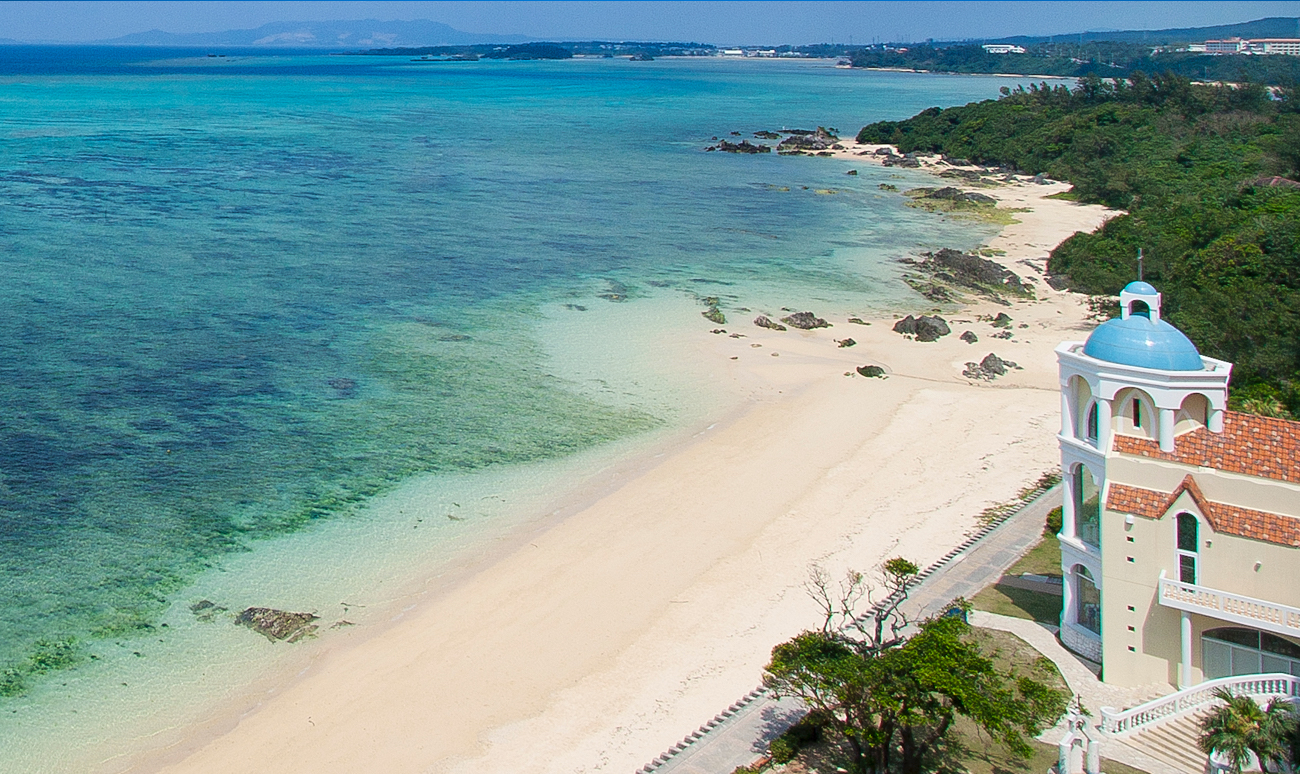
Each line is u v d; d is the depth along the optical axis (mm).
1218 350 68000
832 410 68812
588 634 43906
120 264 100188
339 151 190125
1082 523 41375
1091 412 39625
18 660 40656
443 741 37281
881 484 57906
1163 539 37188
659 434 64688
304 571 48156
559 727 38062
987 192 161625
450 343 80562
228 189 144875
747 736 37312
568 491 56875
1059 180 172000
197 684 39969
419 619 44781
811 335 85062
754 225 131000
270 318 85125
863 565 49156
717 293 97312
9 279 92938
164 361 74125
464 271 102688
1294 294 79625
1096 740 35625
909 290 100938
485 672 41219
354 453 60656
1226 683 35312
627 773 35531
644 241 119438
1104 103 199000
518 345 80625
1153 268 98375
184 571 47656
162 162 168625
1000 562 49000
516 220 129625
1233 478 36062
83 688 39344
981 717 32281
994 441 63750
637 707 39156
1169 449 37344
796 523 53438
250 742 36938
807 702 35875
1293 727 32219
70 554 48406
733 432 65062
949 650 34375
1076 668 40188
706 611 45531
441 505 54906
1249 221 102125
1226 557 36062
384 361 76062
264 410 66312
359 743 37094
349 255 107688
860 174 179500
